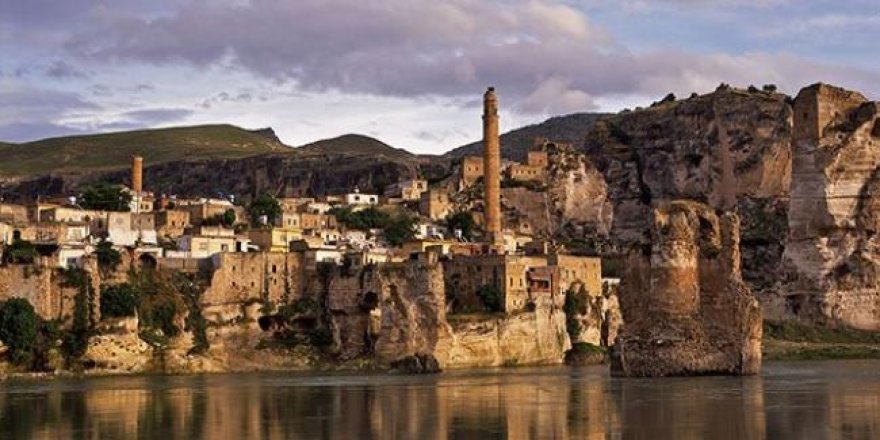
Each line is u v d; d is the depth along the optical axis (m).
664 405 143.50
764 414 133.00
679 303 191.00
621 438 115.50
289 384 191.38
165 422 132.25
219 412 142.38
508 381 193.12
